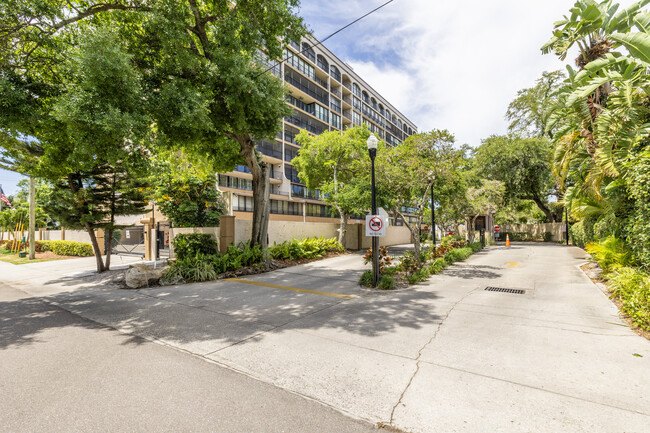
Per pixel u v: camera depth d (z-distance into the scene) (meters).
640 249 6.99
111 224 11.88
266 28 9.72
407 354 3.94
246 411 2.78
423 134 10.09
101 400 2.99
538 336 4.46
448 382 3.21
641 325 4.64
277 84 10.18
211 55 9.84
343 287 8.46
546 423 2.50
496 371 3.43
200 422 2.62
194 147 11.09
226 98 8.96
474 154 29.30
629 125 7.06
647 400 2.80
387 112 61.88
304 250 14.83
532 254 16.31
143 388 3.23
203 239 11.82
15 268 15.02
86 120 6.59
